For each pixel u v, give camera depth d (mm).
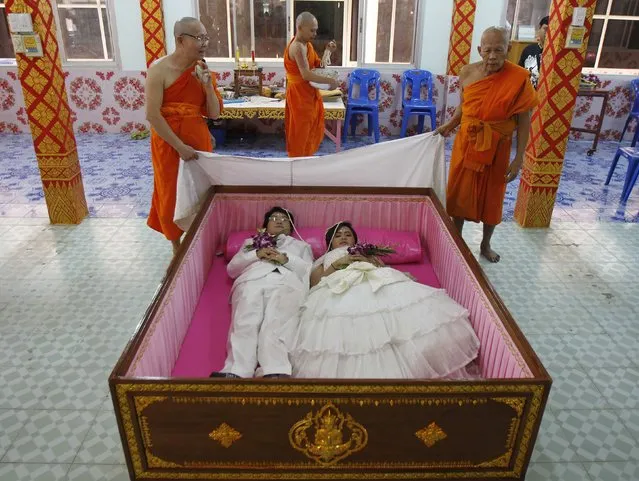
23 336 2744
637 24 6684
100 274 3355
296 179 3299
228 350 2230
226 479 1760
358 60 6770
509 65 3078
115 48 6527
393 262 3117
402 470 1750
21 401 2314
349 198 3307
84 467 2008
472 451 1722
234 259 2730
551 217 4270
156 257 3580
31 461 2029
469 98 3160
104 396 2352
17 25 3459
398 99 6926
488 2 6320
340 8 6656
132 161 5738
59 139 3791
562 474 2014
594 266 3594
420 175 3338
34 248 3688
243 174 3254
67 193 3967
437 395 1599
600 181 5328
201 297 2736
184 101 3041
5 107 6695
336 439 1675
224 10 6559
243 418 1632
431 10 6484
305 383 1570
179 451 1703
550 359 2650
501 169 3293
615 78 6645
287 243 2893
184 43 2898
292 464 1729
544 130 3848
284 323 2268
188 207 3137
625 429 2230
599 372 2564
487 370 2117
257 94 5887
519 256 3707
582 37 3592
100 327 2826
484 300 2215
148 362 1863
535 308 3082
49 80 3613
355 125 6973
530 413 1646
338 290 2324
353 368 2025
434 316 2215
